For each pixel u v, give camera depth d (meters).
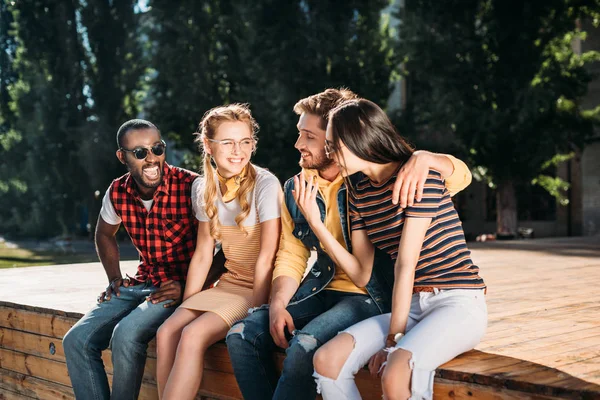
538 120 13.26
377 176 2.25
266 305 2.59
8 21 23.30
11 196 22.12
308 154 2.51
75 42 20.69
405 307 2.11
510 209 14.77
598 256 7.32
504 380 1.97
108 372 3.48
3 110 23.00
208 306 2.66
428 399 2.01
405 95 18.72
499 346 2.48
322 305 2.59
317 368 2.14
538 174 14.16
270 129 14.45
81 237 25.02
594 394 1.79
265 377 2.48
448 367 2.13
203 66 16.44
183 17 16.66
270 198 2.68
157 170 2.94
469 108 13.41
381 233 2.30
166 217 3.00
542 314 3.29
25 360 3.90
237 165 2.69
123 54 20.52
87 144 19.42
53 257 14.30
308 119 2.49
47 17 20.33
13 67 21.72
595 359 2.25
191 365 2.52
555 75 13.46
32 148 21.02
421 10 14.19
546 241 10.91
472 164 14.29
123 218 3.08
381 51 14.83
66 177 20.75
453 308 2.11
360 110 2.19
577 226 20.12
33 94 20.73
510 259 6.90
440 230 2.17
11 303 3.99
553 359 2.25
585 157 19.72
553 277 5.09
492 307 3.54
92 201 21.23
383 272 2.46
